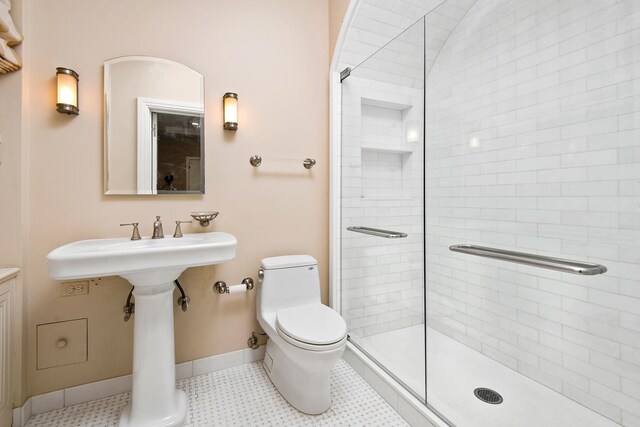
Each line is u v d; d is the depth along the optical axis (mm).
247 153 1865
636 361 1272
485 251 1757
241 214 1857
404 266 1840
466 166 1961
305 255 1959
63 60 1445
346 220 2096
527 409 1407
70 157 1465
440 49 1979
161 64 1632
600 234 1373
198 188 1724
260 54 1898
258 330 1928
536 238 1619
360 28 1939
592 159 1398
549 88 1564
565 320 1512
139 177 1590
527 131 1663
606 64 1347
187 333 1739
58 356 1465
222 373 1790
